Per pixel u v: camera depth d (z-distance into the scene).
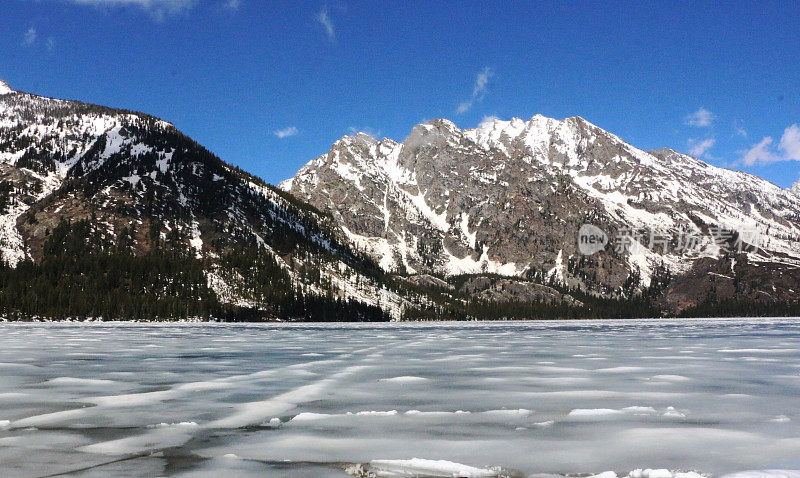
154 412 16.36
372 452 11.59
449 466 10.45
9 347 48.62
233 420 15.12
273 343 58.00
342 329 123.81
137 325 144.88
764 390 20.02
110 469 10.38
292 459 11.06
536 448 11.78
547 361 33.56
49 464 10.73
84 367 30.36
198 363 32.94
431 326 162.00
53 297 184.62
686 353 39.69
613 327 142.88
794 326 136.88
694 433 12.96
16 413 16.25
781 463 10.25
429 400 18.42
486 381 23.42
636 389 20.52
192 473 10.09
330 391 20.66
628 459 10.79
